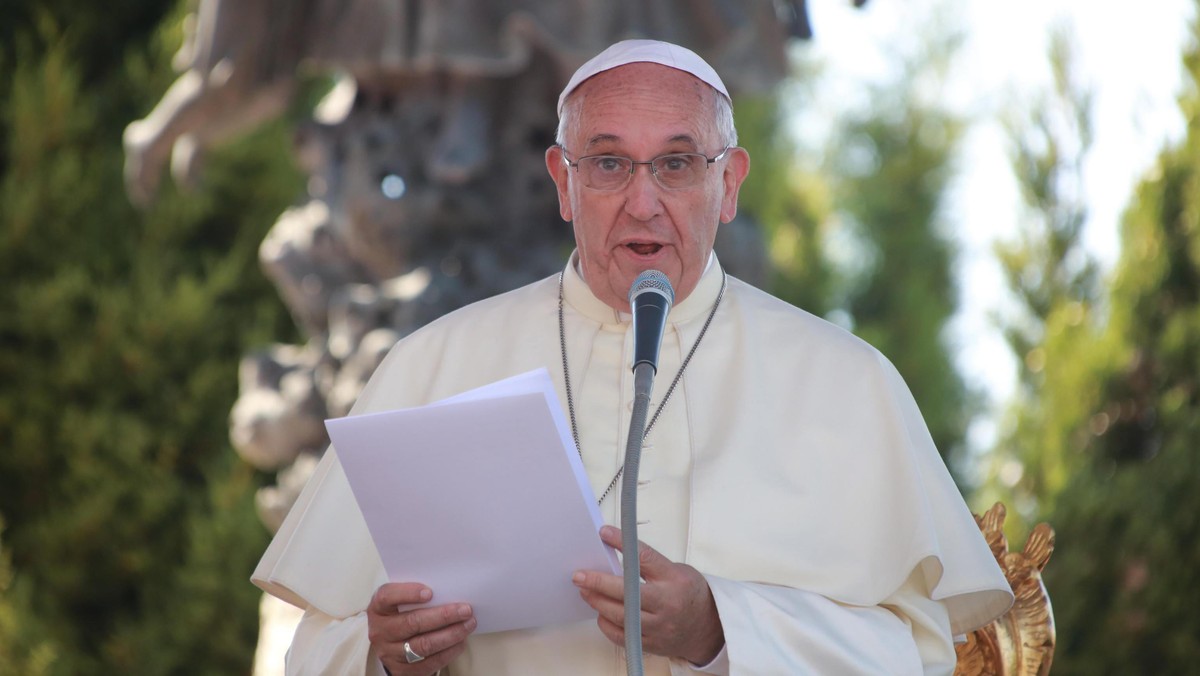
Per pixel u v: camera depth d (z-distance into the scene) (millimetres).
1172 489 25719
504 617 9711
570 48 20078
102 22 37469
